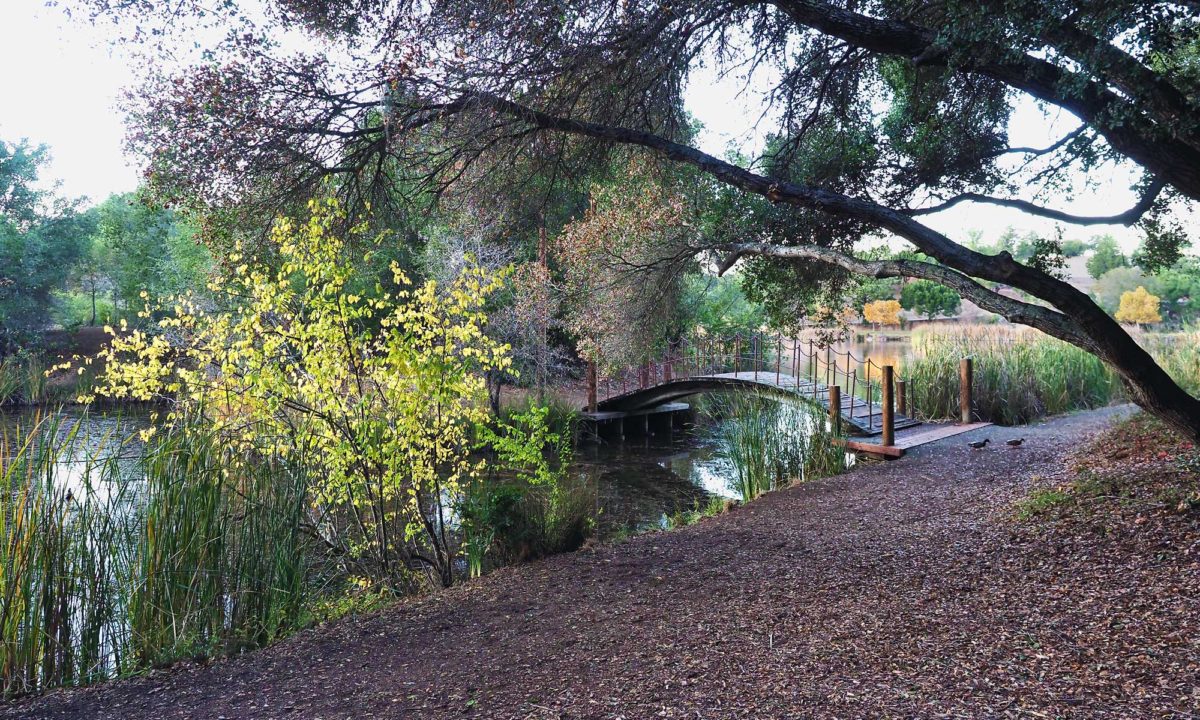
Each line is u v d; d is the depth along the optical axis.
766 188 5.82
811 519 7.27
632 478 12.52
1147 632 3.25
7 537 4.51
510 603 5.43
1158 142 4.36
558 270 16.84
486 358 7.18
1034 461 9.05
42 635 4.52
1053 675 2.96
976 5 4.28
